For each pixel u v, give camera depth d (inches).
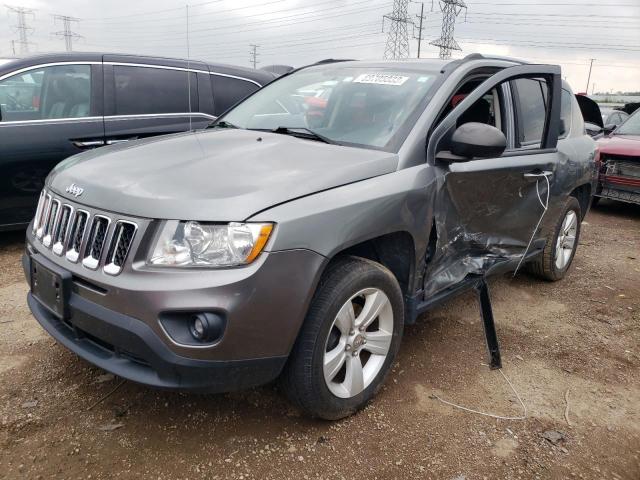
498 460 98.8
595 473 97.5
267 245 85.6
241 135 128.6
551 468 97.7
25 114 194.5
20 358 122.6
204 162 103.0
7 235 217.2
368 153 110.7
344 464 95.0
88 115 203.0
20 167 191.3
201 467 92.1
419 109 120.1
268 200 88.0
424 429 105.9
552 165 155.1
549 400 119.3
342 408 103.2
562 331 155.6
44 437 97.1
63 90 201.0
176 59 225.9
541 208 156.1
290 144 116.3
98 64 207.2
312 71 155.9
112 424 101.6
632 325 162.6
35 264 104.6
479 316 160.6
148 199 87.9
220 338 84.0
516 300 177.0
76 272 93.1
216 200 86.0
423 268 118.8
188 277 83.1
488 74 139.0
